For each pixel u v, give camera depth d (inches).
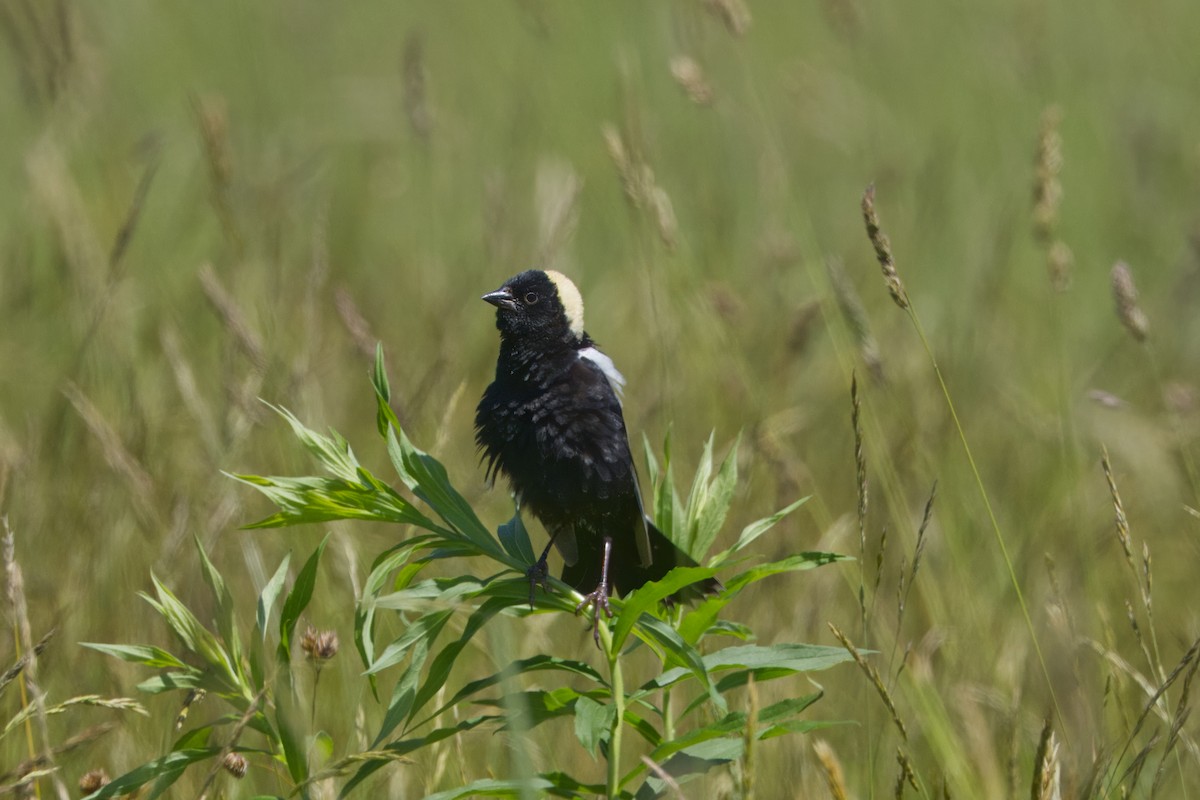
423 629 226.8
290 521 234.7
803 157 754.8
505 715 240.8
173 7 831.1
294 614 235.8
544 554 340.8
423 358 514.0
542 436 332.8
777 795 330.6
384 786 311.4
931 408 485.1
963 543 424.8
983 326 557.0
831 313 510.6
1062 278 415.2
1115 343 569.6
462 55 836.0
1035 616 392.2
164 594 243.3
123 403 456.4
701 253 602.2
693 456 467.2
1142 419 478.6
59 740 336.2
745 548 424.8
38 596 368.5
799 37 845.8
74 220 518.9
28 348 517.0
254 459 428.8
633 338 582.9
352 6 892.6
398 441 237.9
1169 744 268.7
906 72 808.9
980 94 784.9
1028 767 327.3
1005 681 353.1
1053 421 490.0
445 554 237.6
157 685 239.6
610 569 339.0
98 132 649.0
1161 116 732.0
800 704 236.5
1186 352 576.1
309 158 658.2
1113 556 436.1
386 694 352.8
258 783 324.2
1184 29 841.5
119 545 394.3
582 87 732.7
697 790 275.0
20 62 569.6
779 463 427.2
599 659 371.9
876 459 414.9
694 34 644.7
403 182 713.6
